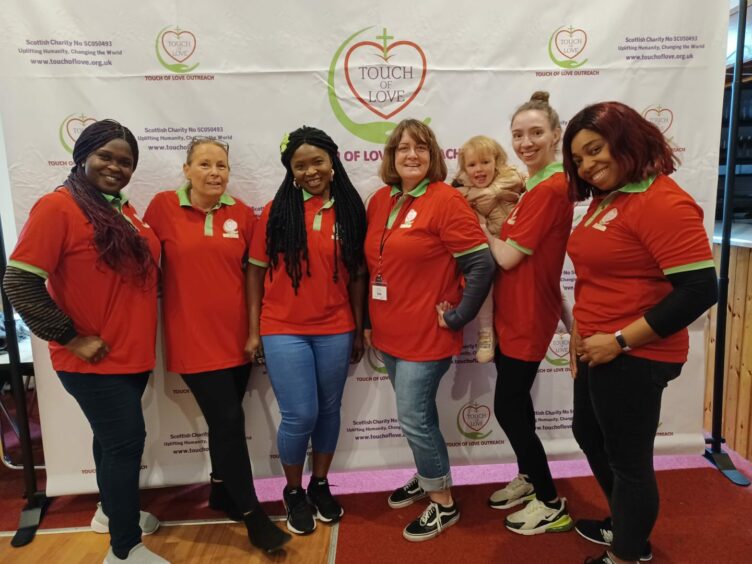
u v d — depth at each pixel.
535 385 2.21
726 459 2.29
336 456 2.21
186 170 1.74
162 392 2.10
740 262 2.38
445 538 1.86
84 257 1.51
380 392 2.16
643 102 2.04
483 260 1.62
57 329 1.47
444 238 1.64
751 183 3.44
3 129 1.90
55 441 2.09
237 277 1.82
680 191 1.28
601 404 1.40
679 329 1.25
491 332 1.82
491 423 2.22
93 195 1.54
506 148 2.05
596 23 1.99
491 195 1.82
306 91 1.97
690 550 1.77
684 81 2.04
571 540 1.83
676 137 2.07
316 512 2.00
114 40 1.90
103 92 1.92
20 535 1.94
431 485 1.84
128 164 1.58
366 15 1.94
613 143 1.28
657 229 1.25
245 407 2.15
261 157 2.00
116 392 1.59
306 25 1.93
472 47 1.98
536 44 1.99
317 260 1.74
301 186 1.76
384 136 2.02
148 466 2.14
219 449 1.77
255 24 1.92
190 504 2.14
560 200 1.61
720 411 2.29
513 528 1.88
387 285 1.71
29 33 1.87
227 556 1.82
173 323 1.77
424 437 1.78
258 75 1.95
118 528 1.63
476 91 2.01
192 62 1.93
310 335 1.79
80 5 1.87
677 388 2.24
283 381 1.76
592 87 2.03
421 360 1.72
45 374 2.05
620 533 1.45
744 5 2.03
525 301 1.69
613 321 1.37
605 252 1.34
